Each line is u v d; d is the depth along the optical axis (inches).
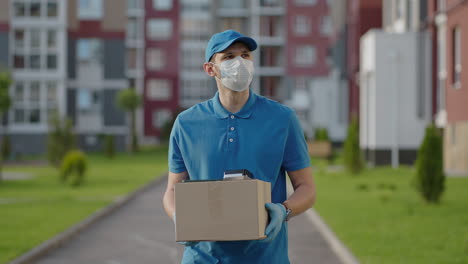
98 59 2283.5
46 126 2107.5
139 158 1750.7
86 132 2269.9
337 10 2006.6
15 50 2119.8
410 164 1206.9
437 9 1128.2
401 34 1211.2
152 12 2910.9
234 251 139.2
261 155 140.9
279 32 2815.0
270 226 126.6
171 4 2918.3
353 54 1640.0
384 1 1435.8
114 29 2287.2
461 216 499.5
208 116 143.9
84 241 429.1
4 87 971.3
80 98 2272.4
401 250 359.3
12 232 446.0
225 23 2930.6
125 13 2295.8
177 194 125.0
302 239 435.2
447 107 1077.1
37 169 1282.0
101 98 2281.0
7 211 575.2
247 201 122.9
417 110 1202.6
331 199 648.4
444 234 413.7
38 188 829.2
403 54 1208.8
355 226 460.1
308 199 141.0
